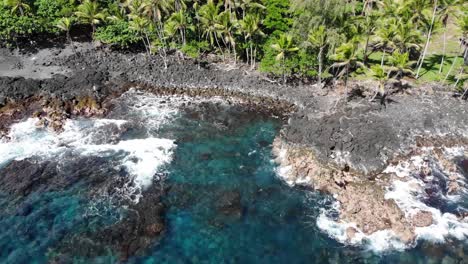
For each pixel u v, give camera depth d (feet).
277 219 155.53
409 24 223.92
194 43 267.18
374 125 193.88
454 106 216.54
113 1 297.12
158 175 176.96
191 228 151.23
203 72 253.65
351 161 178.09
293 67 240.53
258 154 193.06
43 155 187.01
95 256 138.00
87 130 207.21
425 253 140.67
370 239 146.00
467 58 261.24
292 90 239.71
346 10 230.07
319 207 160.56
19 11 275.39
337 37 225.35
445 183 172.14
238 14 280.10
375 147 182.19
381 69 205.77
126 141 199.93
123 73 253.24
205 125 215.92
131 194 165.07
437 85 237.86
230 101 237.25
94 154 188.96
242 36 260.42
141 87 246.06
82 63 257.75
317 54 240.12
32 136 201.16
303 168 176.35
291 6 243.40
